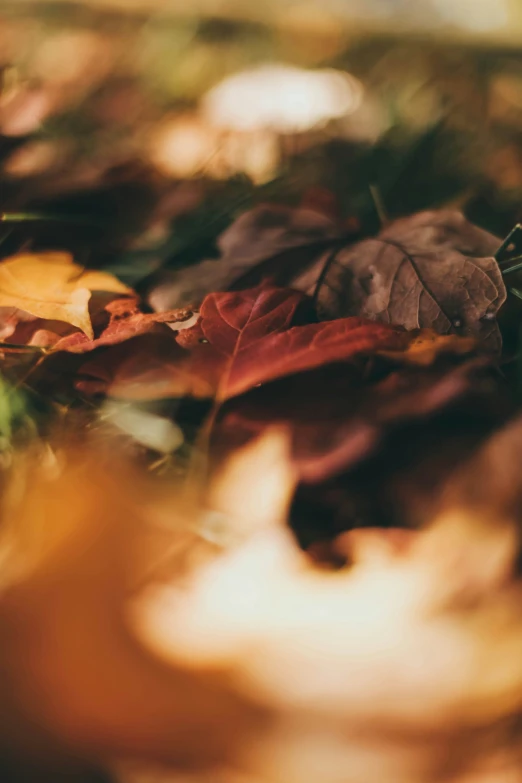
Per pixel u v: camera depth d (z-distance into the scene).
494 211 0.61
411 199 0.63
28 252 0.57
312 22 1.04
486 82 0.86
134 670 0.40
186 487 0.45
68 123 0.72
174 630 0.40
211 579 0.41
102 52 0.94
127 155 0.67
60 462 0.46
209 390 0.47
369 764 0.39
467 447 0.45
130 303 0.52
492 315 0.49
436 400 0.46
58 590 0.41
